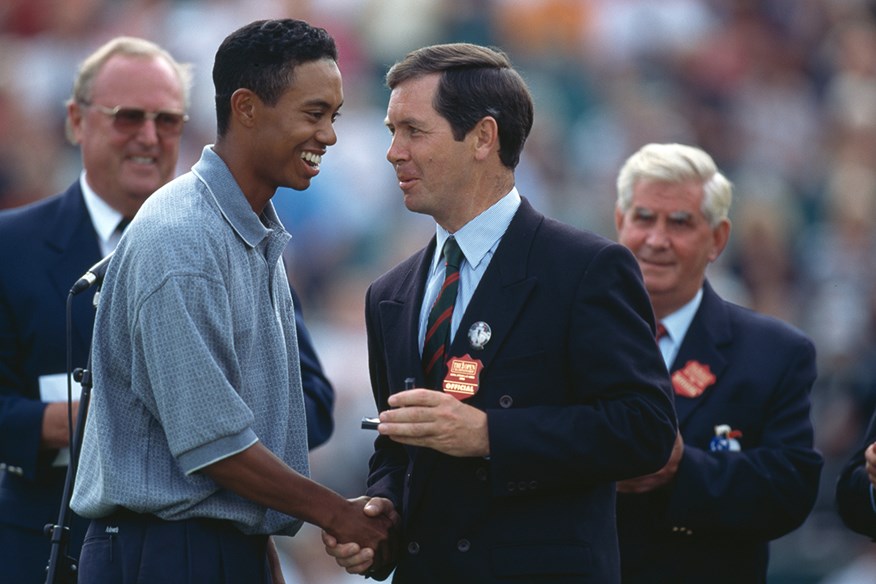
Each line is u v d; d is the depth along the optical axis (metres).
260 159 13.57
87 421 13.91
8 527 17.00
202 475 13.21
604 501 13.99
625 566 16.38
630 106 44.09
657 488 16.30
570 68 44.78
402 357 14.15
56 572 14.05
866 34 48.94
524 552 13.46
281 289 14.16
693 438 16.73
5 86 41.38
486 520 13.61
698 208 17.27
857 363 33.59
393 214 39.75
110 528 13.47
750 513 16.17
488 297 13.77
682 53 46.28
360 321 36.25
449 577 13.61
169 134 18.17
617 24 46.03
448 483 13.76
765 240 40.75
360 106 42.16
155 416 13.25
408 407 13.10
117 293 13.34
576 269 13.65
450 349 13.80
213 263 13.05
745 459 16.38
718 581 16.52
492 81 13.81
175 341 12.80
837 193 44.00
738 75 46.69
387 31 43.78
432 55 13.88
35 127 40.53
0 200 38.75
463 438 13.13
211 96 40.88
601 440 13.20
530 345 13.60
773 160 45.38
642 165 17.52
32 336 17.22
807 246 42.25
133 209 18.03
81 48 42.84
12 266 17.47
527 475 13.25
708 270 39.56
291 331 14.27
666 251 17.27
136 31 43.03
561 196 41.66
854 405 32.09
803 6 48.91
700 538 16.48
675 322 17.47
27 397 17.33
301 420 14.18
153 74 18.02
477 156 13.81
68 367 14.91
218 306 12.98
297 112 13.44
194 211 13.21
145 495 13.08
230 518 13.39
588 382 13.46
